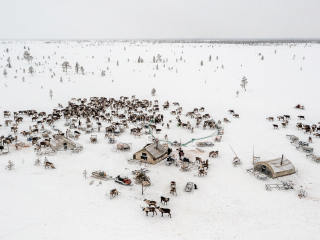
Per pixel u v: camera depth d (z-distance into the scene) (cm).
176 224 1981
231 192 2458
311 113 5466
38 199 2272
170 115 5569
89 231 1870
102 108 5681
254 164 2986
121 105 6059
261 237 1820
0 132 4134
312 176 2742
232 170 2939
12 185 2489
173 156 3259
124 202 2272
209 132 4400
